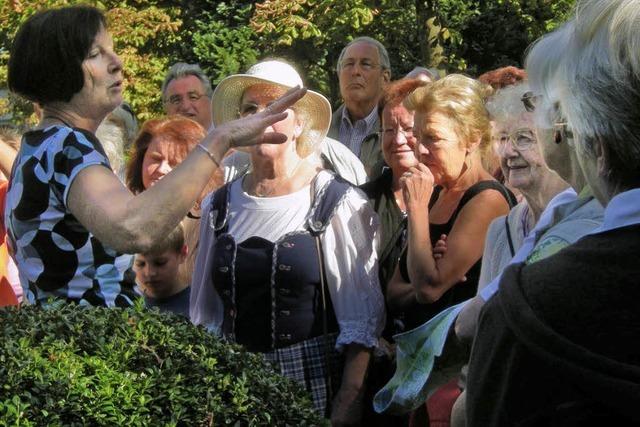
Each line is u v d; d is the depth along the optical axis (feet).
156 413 8.98
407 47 49.78
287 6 44.47
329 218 13.83
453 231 13.35
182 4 55.52
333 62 50.57
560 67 5.95
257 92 14.66
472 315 8.16
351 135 22.89
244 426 9.24
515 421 5.65
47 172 10.17
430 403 11.69
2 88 48.14
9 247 11.28
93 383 8.98
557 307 5.54
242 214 14.08
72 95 10.51
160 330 9.98
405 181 13.60
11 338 9.37
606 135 5.62
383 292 14.71
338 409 13.60
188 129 16.25
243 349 10.34
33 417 8.51
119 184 9.96
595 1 5.72
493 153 13.73
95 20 10.59
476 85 13.96
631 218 5.58
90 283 10.47
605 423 5.41
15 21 48.21
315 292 13.73
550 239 7.75
